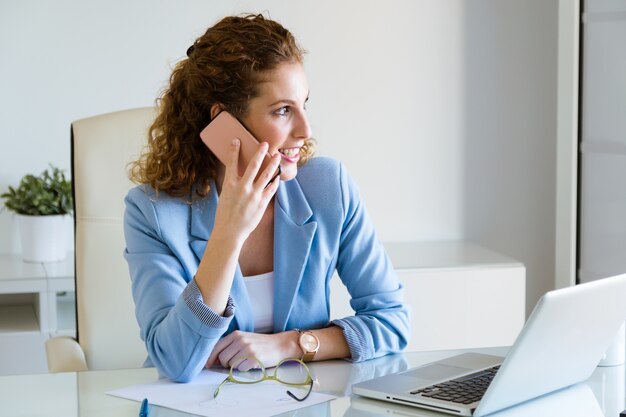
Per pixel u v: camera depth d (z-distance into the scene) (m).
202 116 1.98
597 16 3.62
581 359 1.64
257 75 1.87
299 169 2.17
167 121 2.03
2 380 1.75
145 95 3.77
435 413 1.53
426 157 4.09
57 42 3.68
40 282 3.30
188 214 2.02
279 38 1.91
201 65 1.94
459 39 4.07
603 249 3.67
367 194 4.05
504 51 4.12
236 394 1.65
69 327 3.39
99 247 2.47
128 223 2.03
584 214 3.77
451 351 2.01
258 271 2.06
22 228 3.53
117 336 2.48
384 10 3.98
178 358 1.74
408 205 4.09
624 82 3.48
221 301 1.76
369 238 2.18
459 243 4.07
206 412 1.54
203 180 2.02
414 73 4.04
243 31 1.91
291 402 1.59
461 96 4.10
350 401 1.60
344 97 3.98
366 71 3.99
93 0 3.70
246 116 1.89
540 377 1.55
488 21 4.09
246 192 1.76
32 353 3.33
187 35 3.78
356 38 3.96
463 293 3.53
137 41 3.74
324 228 2.11
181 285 1.93
